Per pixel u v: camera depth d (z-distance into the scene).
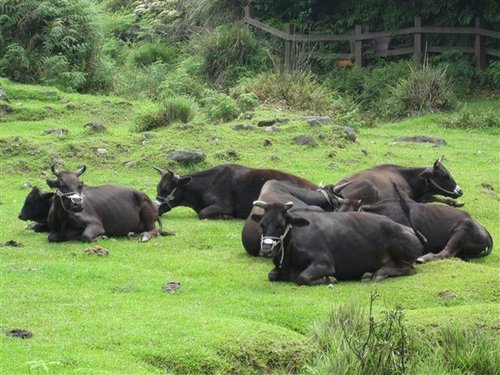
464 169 20.44
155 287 12.14
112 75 29.27
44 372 8.97
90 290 11.87
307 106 26.86
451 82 30.72
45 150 19.42
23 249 13.73
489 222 16.66
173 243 14.66
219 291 12.12
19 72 27.50
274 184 14.80
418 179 16.33
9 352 9.43
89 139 20.08
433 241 14.02
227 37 33.34
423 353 10.23
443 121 26.86
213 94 26.59
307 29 35.31
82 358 9.41
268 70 31.05
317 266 12.51
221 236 15.12
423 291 12.16
